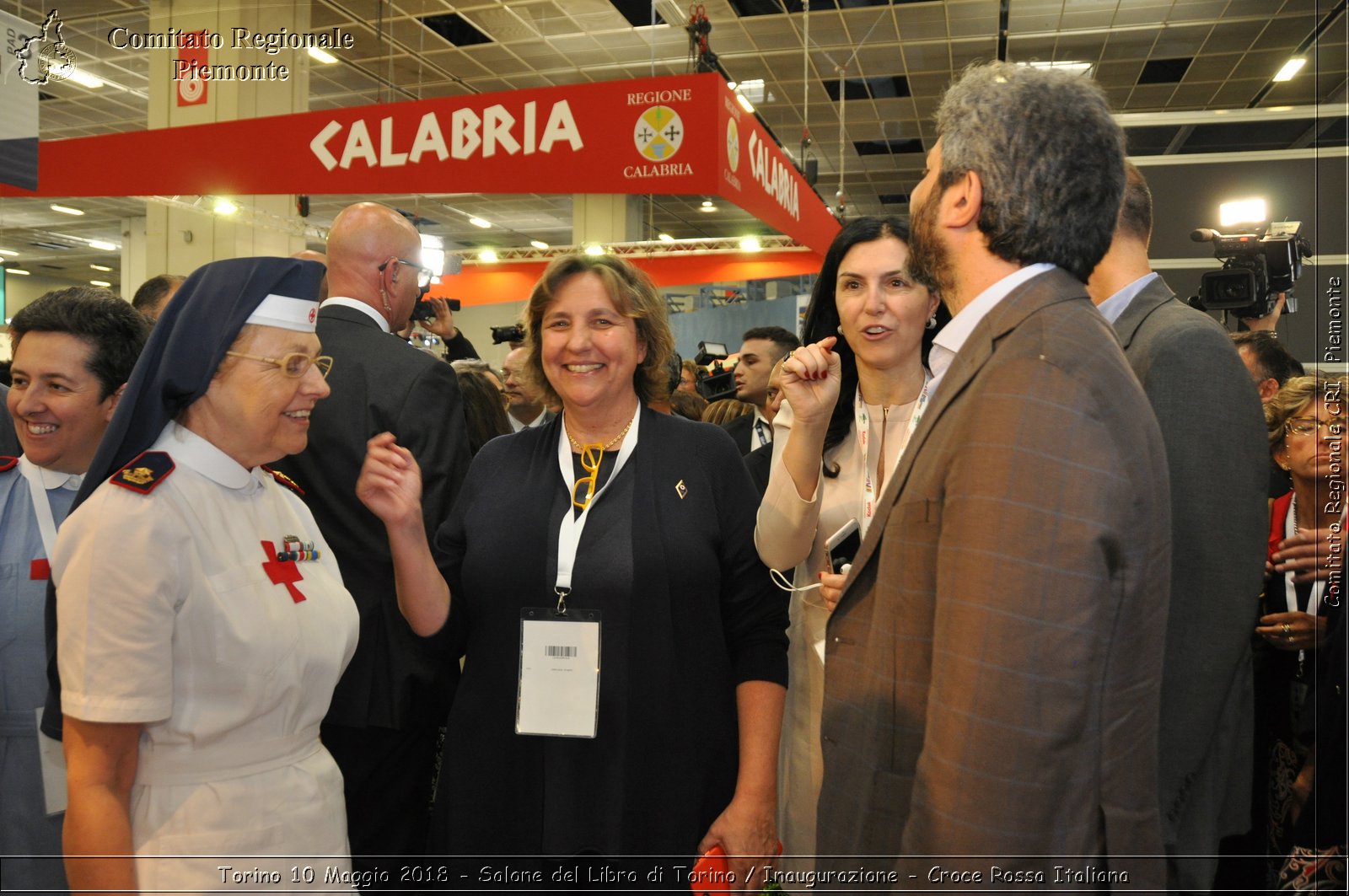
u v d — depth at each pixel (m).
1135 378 0.94
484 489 1.59
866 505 1.68
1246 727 1.39
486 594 1.49
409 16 8.84
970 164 1.00
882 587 1.05
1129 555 0.86
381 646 1.85
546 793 1.40
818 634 1.68
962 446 0.94
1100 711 0.88
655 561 1.45
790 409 1.62
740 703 1.52
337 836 1.33
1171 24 8.83
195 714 1.17
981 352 0.98
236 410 1.25
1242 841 1.77
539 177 2.32
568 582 1.44
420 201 14.22
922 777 0.91
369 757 1.88
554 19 8.93
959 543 0.90
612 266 1.55
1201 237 2.53
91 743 1.08
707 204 15.23
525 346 1.64
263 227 7.71
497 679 1.46
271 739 1.25
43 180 2.80
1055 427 0.87
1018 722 0.83
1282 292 2.55
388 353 2.00
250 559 1.27
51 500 1.64
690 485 1.53
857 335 1.65
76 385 1.57
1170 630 1.21
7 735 1.56
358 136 2.52
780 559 1.48
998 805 0.83
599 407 1.56
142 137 2.77
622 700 1.40
